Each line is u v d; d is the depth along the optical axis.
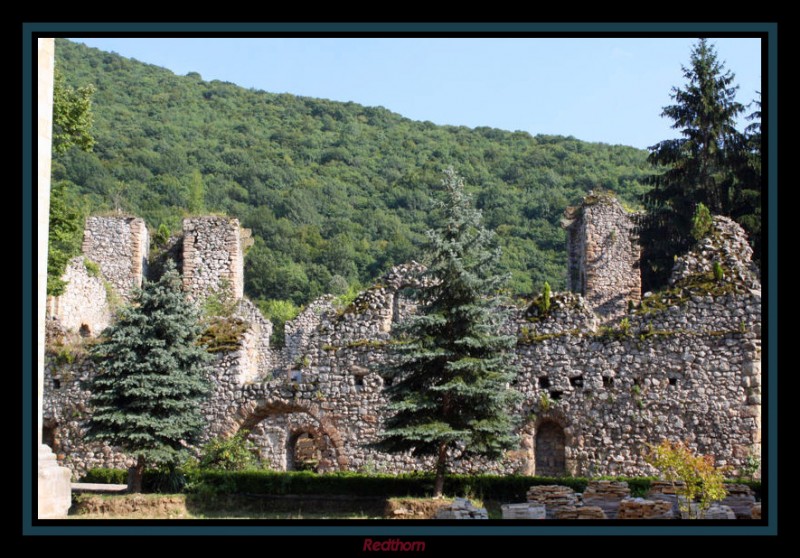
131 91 116.56
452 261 25.45
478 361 25.02
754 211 45.47
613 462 30.27
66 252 44.84
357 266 77.88
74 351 34.69
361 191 93.56
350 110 119.12
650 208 49.31
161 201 82.31
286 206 86.06
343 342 33.19
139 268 46.34
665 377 30.36
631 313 31.30
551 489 24.56
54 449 34.06
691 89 48.00
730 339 30.14
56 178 78.50
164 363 28.03
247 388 33.38
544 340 31.42
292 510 26.78
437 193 91.69
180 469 28.62
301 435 40.00
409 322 25.58
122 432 27.48
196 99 118.19
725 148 47.50
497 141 107.81
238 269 44.81
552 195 83.88
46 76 18.88
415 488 27.56
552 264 70.12
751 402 29.62
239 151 98.19
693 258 31.61
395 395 26.08
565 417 30.84
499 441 25.55
